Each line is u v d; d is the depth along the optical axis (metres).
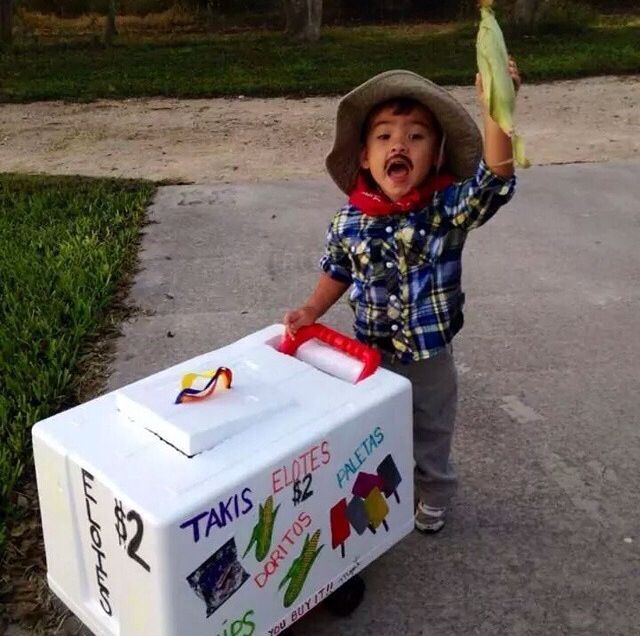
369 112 2.35
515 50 14.62
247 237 5.45
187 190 6.61
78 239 5.19
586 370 3.61
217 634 1.91
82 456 1.94
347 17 24.09
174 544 1.77
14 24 24.03
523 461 2.99
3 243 5.18
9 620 2.35
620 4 23.61
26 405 3.28
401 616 2.34
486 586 2.43
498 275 4.68
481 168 2.16
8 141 9.35
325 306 2.53
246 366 2.31
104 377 3.66
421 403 2.46
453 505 2.77
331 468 2.06
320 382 2.22
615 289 4.45
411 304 2.34
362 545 2.23
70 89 12.17
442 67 12.86
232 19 25.08
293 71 13.21
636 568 2.48
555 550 2.56
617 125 8.92
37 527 2.70
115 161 8.17
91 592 2.07
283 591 2.04
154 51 17.02
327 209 6.00
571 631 2.27
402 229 2.30
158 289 4.62
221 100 11.38
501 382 3.54
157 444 1.98
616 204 5.85
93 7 27.30
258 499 1.91
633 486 2.84
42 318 4.03
